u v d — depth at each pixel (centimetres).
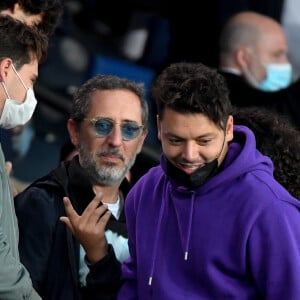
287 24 2028
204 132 995
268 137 1118
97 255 1142
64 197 1139
